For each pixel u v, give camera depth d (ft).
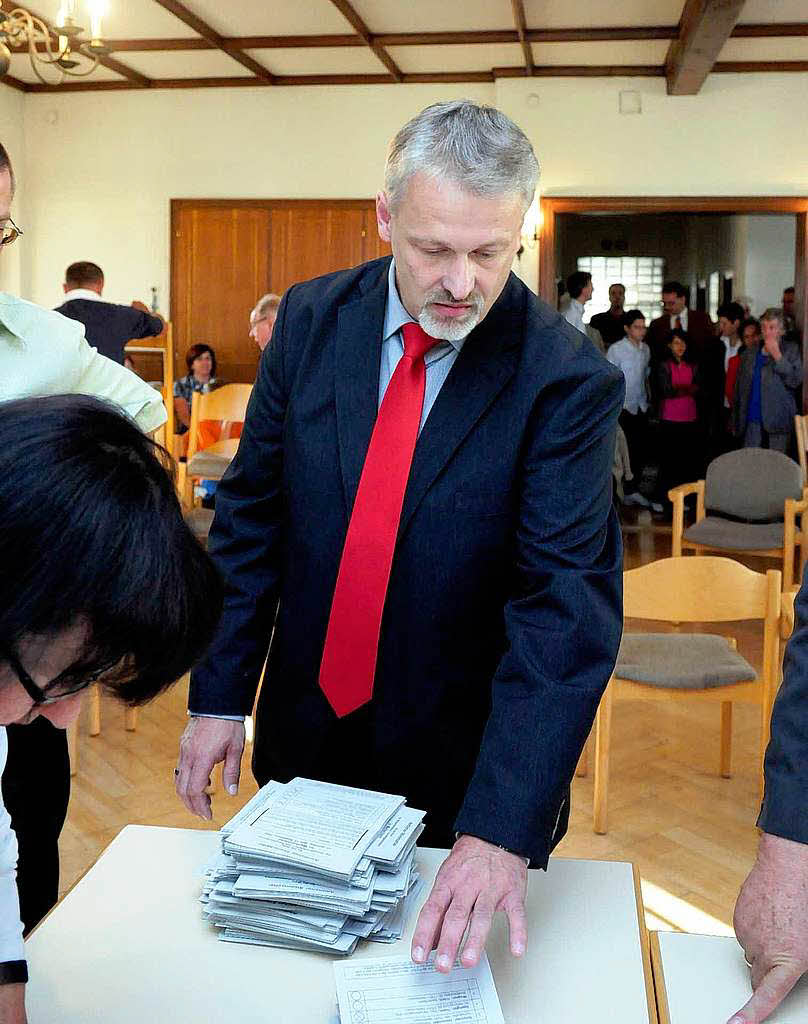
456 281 4.41
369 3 23.77
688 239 42.47
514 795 4.20
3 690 2.39
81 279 19.48
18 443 2.29
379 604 5.06
